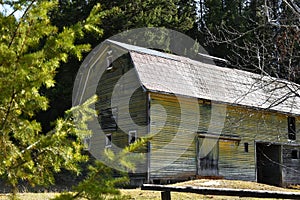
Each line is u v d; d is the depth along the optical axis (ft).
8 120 11.02
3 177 11.62
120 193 10.66
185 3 139.13
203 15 136.26
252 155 83.56
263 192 23.12
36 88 11.08
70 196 10.34
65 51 11.10
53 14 96.58
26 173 11.69
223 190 24.26
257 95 83.61
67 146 12.71
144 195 42.68
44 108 11.71
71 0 102.99
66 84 96.63
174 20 116.88
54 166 12.44
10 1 11.05
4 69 9.98
